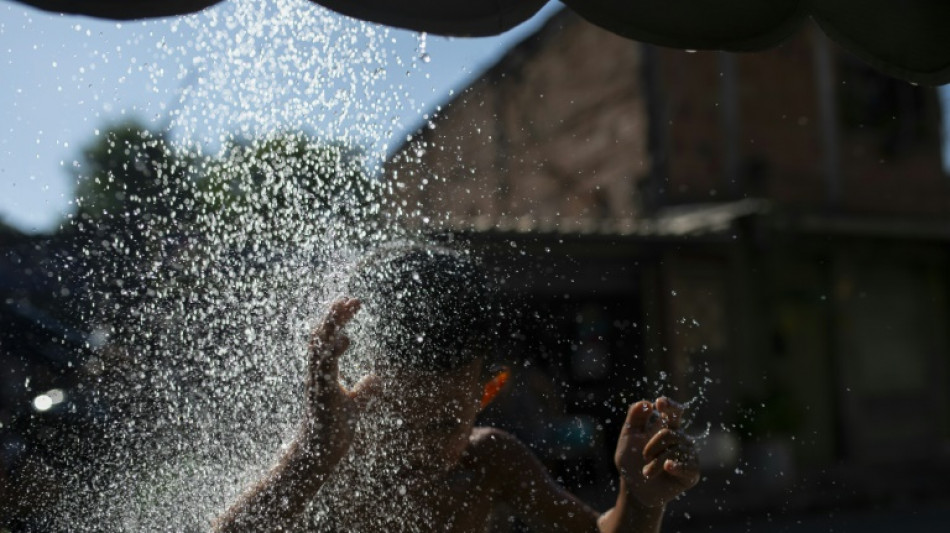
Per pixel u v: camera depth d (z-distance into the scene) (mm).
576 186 11516
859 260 12430
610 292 8828
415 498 1286
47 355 2391
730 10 1522
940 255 13086
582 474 5285
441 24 1499
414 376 1308
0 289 2639
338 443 1240
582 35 11523
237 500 1268
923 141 12844
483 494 1386
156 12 1384
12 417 1951
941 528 7840
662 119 10688
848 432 11852
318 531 1239
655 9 1531
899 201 12539
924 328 12984
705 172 10969
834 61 12211
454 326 1329
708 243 9461
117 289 1677
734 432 9594
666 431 1338
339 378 1314
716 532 7500
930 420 12789
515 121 11297
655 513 1359
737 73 11406
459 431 1332
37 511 1551
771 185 11453
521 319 5844
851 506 8875
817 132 11961
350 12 1479
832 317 12031
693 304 9812
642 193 10664
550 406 6117
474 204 6516
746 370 10219
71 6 1372
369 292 1343
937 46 1555
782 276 11703
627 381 7418
